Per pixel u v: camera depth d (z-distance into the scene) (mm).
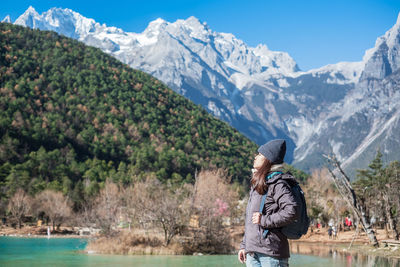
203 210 25438
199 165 150500
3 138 128500
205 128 197875
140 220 25906
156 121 188625
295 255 21969
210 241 24562
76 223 60219
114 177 109688
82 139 153875
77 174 119625
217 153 173250
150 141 171500
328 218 54625
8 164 109250
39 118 154250
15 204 67812
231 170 147875
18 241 36531
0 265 15969
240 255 3674
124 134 170625
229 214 35594
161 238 25359
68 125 162625
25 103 160000
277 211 3393
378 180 41750
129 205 27516
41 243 33188
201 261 18562
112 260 18422
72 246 28953
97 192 81312
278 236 3373
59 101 176375
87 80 198500
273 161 3531
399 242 24203
